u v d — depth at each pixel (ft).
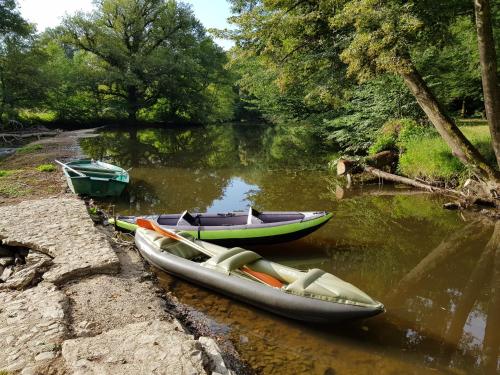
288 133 94.68
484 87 27.22
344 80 40.88
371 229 26.61
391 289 18.48
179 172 48.14
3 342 11.87
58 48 116.26
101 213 29.30
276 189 38.96
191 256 20.13
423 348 13.91
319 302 14.40
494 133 28.09
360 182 40.86
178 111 130.11
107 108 112.27
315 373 12.33
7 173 40.63
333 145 69.05
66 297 15.01
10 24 85.40
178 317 15.29
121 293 15.90
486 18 25.26
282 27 37.35
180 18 114.62
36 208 26.48
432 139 39.50
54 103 101.40
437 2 28.27
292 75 42.52
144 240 20.86
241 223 24.39
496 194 30.50
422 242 24.45
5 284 15.90
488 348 13.99
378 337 14.49
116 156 59.41
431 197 34.63
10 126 90.94
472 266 21.11
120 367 10.59
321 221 22.77
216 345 12.48
